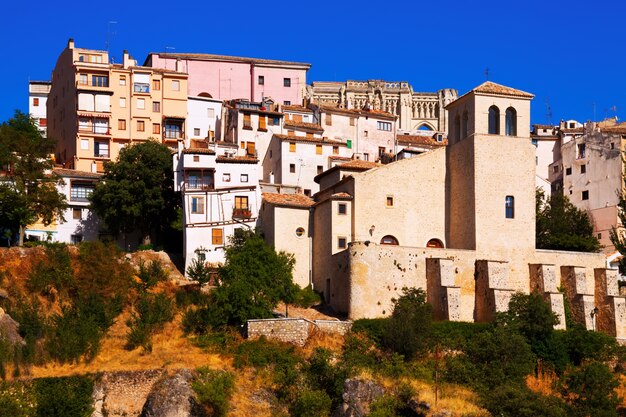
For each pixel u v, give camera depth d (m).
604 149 138.00
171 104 141.38
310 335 89.31
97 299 89.88
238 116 132.88
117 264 98.69
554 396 84.25
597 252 117.06
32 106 169.75
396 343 88.81
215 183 111.31
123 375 79.12
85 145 136.00
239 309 90.00
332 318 98.69
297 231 108.50
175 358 82.88
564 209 126.75
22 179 107.44
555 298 101.56
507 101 108.56
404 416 80.06
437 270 100.50
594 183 138.50
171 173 118.81
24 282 94.19
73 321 84.94
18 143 108.69
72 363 81.50
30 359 80.06
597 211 135.62
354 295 97.75
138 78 140.50
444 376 86.50
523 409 79.00
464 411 80.19
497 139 107.31
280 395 80.88
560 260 106.69
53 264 95.44
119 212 116.00
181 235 117.81
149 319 88.31
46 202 108.50
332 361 85.06
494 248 104.81
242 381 81.31
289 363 83.69
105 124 137.75
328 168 128.50
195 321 89.38
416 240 108.25
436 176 110.31
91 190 121.81
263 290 92.12
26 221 107.25
